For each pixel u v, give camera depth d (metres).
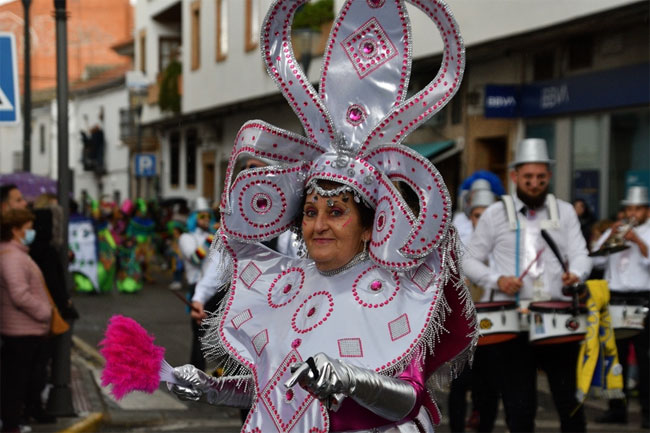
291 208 3.44
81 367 11.83
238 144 3.44
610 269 9.12
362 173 3.21
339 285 3.22
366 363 3.06
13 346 7.41
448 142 17.31
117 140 42.62
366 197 3.21
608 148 14.13
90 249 21.02
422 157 3.08
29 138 18.77
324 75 3.37
